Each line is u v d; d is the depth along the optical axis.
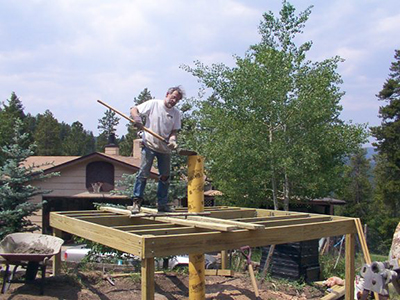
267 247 9.99
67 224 6.55
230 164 12.74
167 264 11.23
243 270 10.79
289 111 12.71
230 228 5.11
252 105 13.03
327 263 11.52
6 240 6.88
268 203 14.71
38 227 12.11
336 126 13.46
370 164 44.84
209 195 17.81
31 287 6.89
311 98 12.46
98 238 5.52
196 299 5.71
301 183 13.21
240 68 13.13
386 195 34.59
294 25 13.70
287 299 7.75
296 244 9.22
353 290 7.47
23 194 11.71
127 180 12.12
